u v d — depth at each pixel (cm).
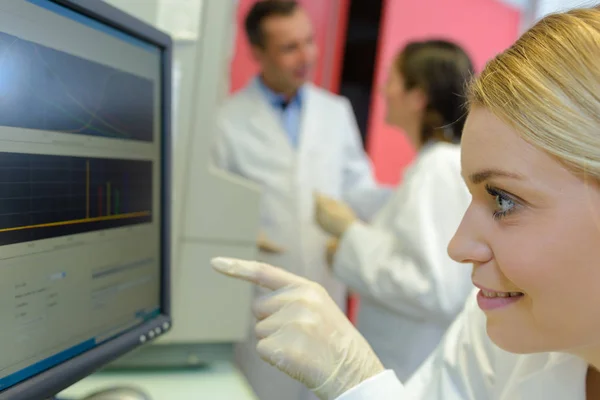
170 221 78
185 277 98
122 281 67
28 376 51
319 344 61
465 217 52
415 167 135
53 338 55
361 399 60
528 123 44
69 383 56
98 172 61
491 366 73
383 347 138
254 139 180
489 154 47
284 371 61
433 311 118
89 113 59
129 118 67
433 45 146
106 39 61
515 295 51
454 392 75
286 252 172
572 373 63
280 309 63
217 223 99
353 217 151
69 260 57
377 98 239
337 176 191
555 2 53
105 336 64
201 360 100
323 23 231
